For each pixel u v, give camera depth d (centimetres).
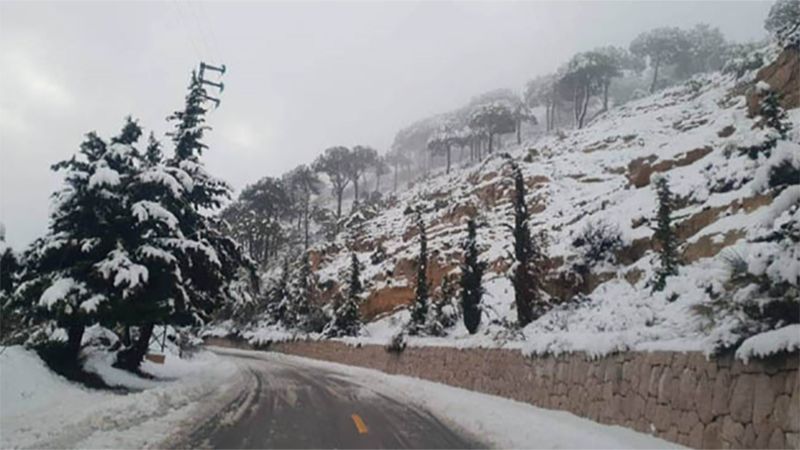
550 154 6094
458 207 5278
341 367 3098
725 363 773
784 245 784
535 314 2069
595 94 9656
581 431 969
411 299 4166
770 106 1509
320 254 6297
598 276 2305
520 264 2084
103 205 1356
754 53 4978
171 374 1895
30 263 1339
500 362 1673
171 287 1416
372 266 5162
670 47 9925
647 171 3238
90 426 864
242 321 5762
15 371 1117
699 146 3172
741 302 795
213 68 2325
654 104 7112
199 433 895
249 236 7812
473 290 2441
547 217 3962
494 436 968
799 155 827
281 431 961
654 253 2148
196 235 1596
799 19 2902
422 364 2373
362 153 9838
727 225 1922
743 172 2278
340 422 1096
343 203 11938
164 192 1471
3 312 1407
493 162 6544
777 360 682
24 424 847
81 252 1338
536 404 1388
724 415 755
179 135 1773
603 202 3281
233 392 1541
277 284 5341
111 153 1401
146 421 962
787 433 645
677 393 868
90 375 1398
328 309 4556
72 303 1235
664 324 1243
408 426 1075
